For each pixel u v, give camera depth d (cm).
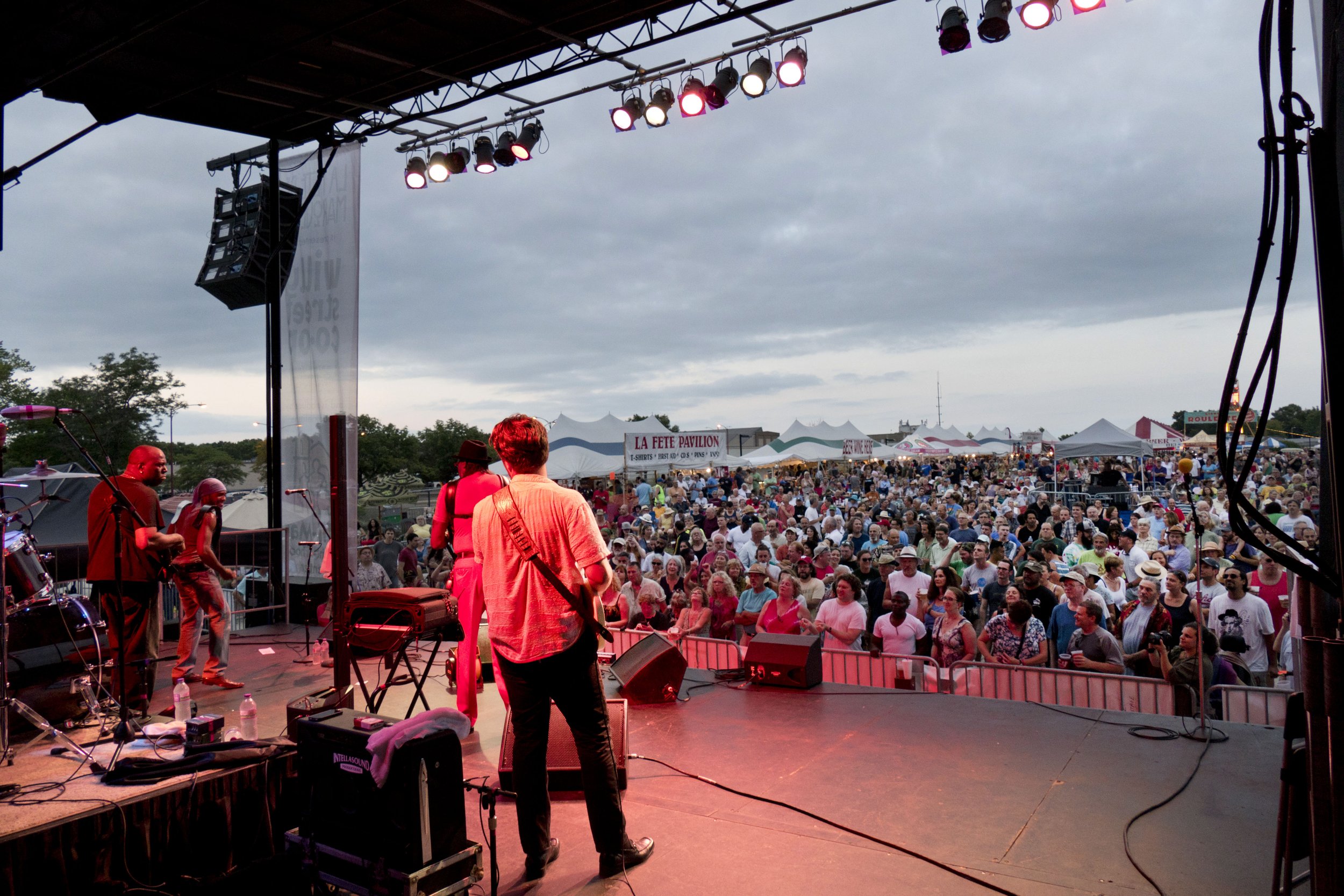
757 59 743
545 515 304
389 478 2831
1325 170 222
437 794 290
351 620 445
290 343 934
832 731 470
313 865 305
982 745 438
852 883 299
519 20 686
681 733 476
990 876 300
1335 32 220
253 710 393
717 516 1678
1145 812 350
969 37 646
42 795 316
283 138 928
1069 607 700
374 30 701
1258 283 232
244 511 1123
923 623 762
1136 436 2541
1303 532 877
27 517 788
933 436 3866
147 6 596
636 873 312
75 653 472
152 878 318
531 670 307
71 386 2439
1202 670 449
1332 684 217
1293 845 260
